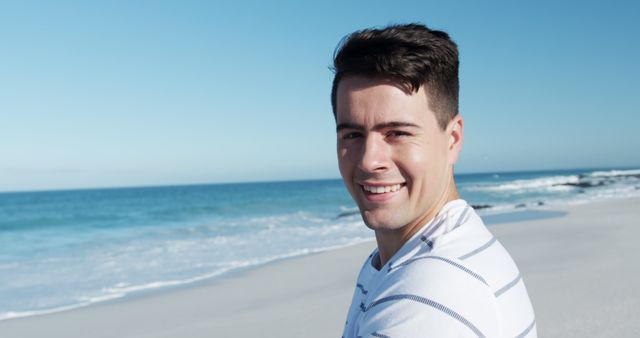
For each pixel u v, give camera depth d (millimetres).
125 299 8867
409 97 1231
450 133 1345
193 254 14312
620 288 6637
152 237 20359
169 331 6609
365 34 1243
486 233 1245
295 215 30969
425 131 1251
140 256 14461
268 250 14422
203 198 62188
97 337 6602
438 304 999
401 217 1268
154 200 60938
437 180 1274
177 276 10930
